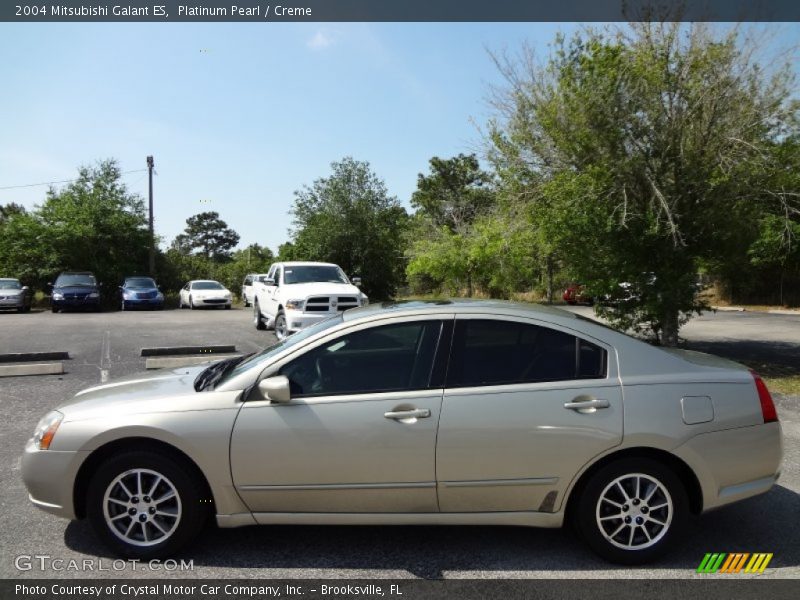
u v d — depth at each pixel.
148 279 27.55
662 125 9.66
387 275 31.44
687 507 3.50
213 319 19.53
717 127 9.59
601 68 9.39
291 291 12.48
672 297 9.80
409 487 3.47
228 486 3.47
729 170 9.31
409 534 3.91
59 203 30.80
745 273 11.09
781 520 4.14
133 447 3.55
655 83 9.45
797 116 9.50
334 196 30.84
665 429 3.43
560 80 10.20
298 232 32.00
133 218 32.28
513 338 3.67
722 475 3.50
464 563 3.53
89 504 3.51
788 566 3.51
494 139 11.38
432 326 3.70
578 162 10.23
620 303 10.45
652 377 3.56
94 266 30.23
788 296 24.86
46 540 3.80
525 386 3.52
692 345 12.72
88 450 3.49
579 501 3.50
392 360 3.65
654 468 3.47
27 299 24.66
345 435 3.45
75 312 24.38
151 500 3.54
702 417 3.48
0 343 12.63
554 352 3.64
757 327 16.64
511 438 3.44
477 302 4.03
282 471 3.46
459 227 27.77
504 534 3.91
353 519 3.53
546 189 10.37
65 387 8.22
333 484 3.48
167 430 3.44
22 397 7.61
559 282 28.30
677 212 9.61
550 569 3.46
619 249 10.08
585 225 9.86
